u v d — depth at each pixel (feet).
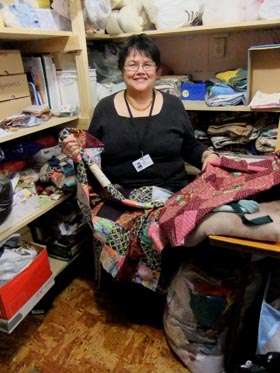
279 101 4.71
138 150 4.68
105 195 4.48
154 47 4.50
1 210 3.77
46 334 4.59
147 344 4.41
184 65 6.59
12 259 4.02
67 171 4.91
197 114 6.04
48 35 4.31
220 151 5.58
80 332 4.62
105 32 5.60
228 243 2.83
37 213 4.52
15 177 4.49
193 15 5.14
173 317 3.98
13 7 3.93
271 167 3.67
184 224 3.12
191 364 3.93
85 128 5.28
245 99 5.12
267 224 2.73
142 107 4.76
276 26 5.07
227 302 3.61
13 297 3.95
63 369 4.08
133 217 4.20
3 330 4.03
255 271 3.79
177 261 4.31
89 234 5.80
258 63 4.90
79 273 5.84
